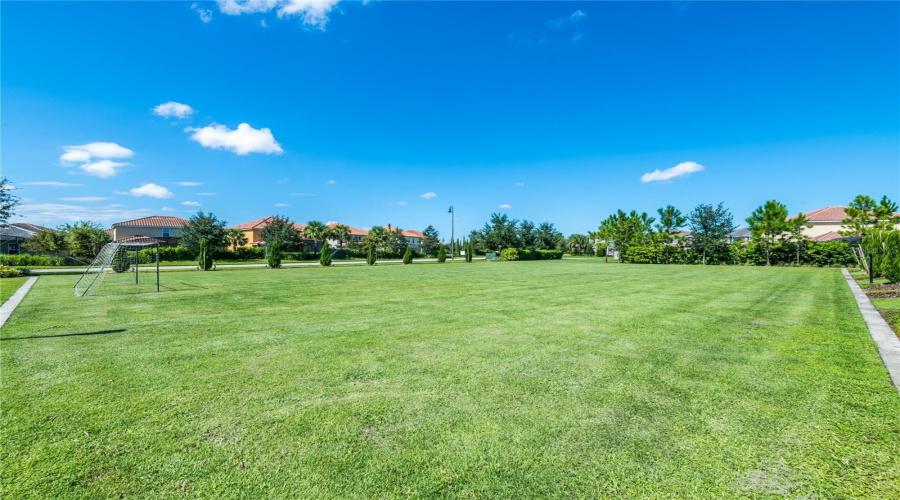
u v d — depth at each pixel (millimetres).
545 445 2596
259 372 4039
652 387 3617
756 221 27797
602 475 2273
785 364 4285
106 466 2354
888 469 2301
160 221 53031
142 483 2199
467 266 28281
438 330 6000
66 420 2945
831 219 35844
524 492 2127
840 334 5695
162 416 3018
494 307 8227
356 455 2471
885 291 10500
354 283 13836
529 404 3242
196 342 5277
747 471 2301
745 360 4434
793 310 7785
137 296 10070
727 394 3443
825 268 23500
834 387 3588
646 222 36719
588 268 24688
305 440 2656
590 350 4863
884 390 3506
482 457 2453
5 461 2393
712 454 2480
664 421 2934
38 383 3721
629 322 6609
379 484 2191
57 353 4754
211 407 3182
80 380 3809
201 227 40750
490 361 4410
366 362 4375
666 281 14500
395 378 3861
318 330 6008
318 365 4270
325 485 2184
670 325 6355
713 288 11938
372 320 6801
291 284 13430
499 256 47531
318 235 57000
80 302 8984
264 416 3020
